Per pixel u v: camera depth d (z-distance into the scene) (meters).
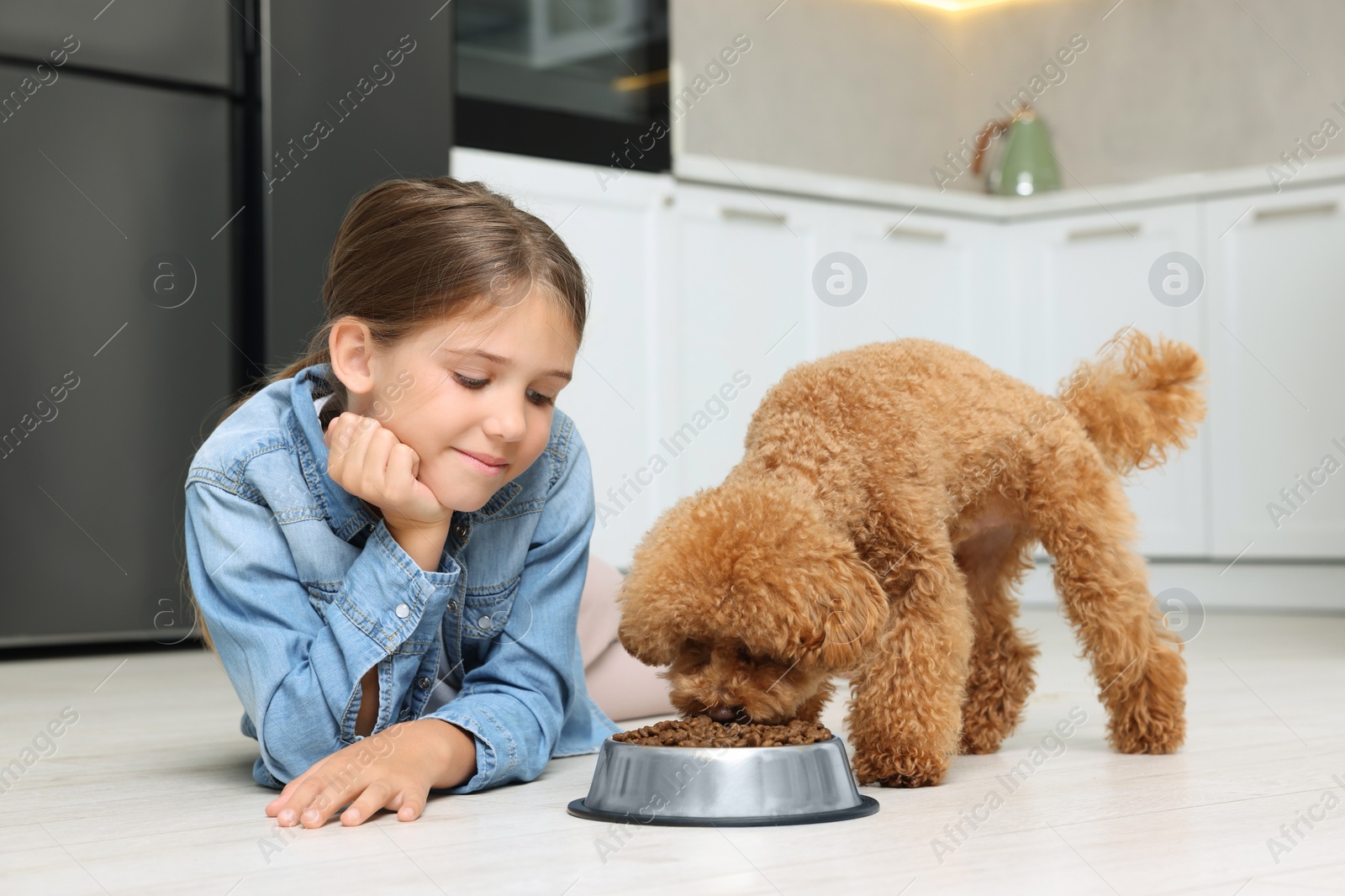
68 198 2.56
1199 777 1.23
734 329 3.15
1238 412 3.29
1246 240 3.27
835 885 0.82
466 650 1.29
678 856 0.91
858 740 1.21
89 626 2.59
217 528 1.15
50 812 1.10
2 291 2.50
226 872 0.88
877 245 3.38
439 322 1.08
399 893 0.81
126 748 1.47
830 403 1.27
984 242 3.57
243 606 1.15
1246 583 3.34
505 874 0.86
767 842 0.95
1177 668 1.39
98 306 2.60
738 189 3.16
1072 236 3.51
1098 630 1.39
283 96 2.70
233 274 2.74
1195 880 0.83
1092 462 1.42
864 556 1.25
